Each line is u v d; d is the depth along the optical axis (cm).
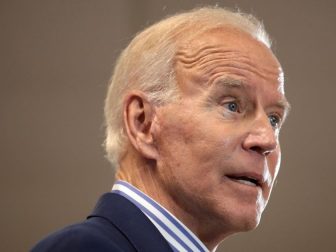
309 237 900
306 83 912
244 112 325
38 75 945
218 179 316
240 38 338
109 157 352
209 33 337
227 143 316
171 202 327
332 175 902
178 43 336
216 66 326
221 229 328
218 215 318
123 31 931
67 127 940
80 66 941
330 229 898
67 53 942
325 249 895
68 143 939
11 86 948
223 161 315
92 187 931
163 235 317
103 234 290
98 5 941
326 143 905
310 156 907
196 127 319
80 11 942
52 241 279
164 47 337
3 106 948
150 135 331
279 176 911
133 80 342
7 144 945
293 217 905
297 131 910
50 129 941
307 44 915
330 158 903
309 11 917
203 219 325
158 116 329
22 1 950
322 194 902
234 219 317
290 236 902
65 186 935
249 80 325
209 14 349
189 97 325
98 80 934
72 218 931
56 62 944
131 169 338
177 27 343
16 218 936
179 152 321
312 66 912
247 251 902
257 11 917
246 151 317
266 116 326
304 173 907
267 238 905
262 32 355
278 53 916
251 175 317
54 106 942
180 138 322
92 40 939
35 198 936
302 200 905
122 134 344
